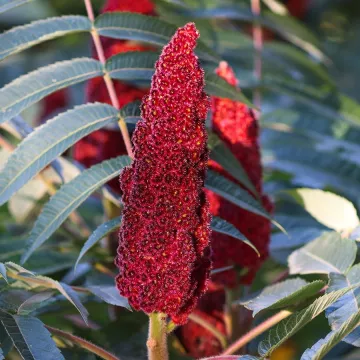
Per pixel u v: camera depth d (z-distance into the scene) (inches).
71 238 37.5
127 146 29.0
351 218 33.1
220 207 30.9
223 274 31.3
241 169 30.2
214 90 30.1
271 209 31.7
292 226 37.1
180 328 33.2
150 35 30.9
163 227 24.8
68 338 27.8
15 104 28.4
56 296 31.2
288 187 40.3
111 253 35.8
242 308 32.3
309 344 39.1
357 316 23.7
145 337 32.9
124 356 32.4
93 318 36.4
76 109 28.5
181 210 24.8
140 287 25.3
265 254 31.4
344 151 40.5
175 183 24.7
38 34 29.7
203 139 24.9
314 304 25.0
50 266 34.7
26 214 38.4
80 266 34.9
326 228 36.5
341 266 29.3
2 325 27.0
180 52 24.6
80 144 36.8
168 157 24.6
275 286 29.7
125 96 35.3
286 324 25.5
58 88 29.0
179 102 24.5
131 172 25.3
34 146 27.8
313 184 40.4
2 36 29.4
